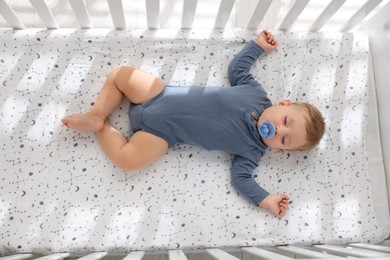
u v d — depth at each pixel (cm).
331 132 140
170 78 138
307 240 134
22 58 133
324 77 142
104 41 137
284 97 141
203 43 140
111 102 129
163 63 138
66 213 128
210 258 146
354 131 141
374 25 139
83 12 126
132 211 131
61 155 131
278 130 127
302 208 136
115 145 128
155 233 130
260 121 131
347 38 144
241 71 136
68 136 132
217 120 130
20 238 125
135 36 138
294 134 128
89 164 132
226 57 141
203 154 137
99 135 130
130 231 129
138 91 129
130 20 154
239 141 132
